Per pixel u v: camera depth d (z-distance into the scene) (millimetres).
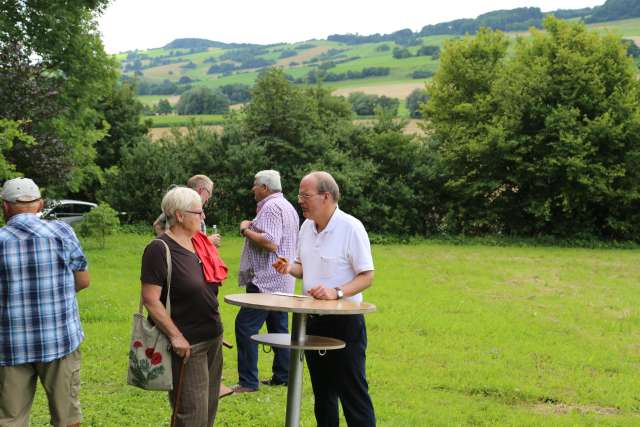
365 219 31422
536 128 31375
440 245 29828
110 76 31281
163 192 32188
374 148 32219
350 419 5258
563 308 14562
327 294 4906
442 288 17031
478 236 32281
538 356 10211
